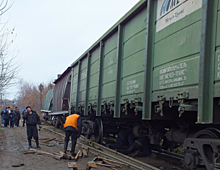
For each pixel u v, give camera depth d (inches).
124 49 276.2
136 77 239.1
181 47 174.9
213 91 141.1
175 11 185.3
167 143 295.9
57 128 730.2
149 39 215.8
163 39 199.0
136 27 247.8
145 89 212.5
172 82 181.6
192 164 164.6
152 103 215.2
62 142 423.5
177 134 217.0
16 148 353.7
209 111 142.4
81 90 453.4
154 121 260.8
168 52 190.5
